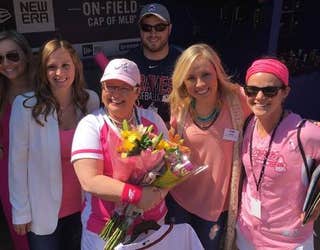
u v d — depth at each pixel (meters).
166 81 2.81
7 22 3.69
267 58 2.02
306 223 1.93
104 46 4.34
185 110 2.25
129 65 1.88
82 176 1.78
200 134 2.22
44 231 2.15
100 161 1.81
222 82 2.20
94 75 4.02
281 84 1.92
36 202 2.10
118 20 4.37
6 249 3.18
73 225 2.32
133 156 1.68
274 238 2.04
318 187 1.86
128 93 1.87
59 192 2.10
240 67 5.22
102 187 1.74
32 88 2.35
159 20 2.73
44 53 2.05
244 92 2.12
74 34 4.11
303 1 5.56
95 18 4.20
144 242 1.78
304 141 1.88
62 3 3.95
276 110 1.97
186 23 5.40
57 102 2.09
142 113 2.04
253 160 2.04
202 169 2.03
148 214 1.92
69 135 2.08
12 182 2.10
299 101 5.16
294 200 1.96
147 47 2.82
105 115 1.92
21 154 2.05
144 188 1.78
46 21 3.90
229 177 2.26
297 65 5.23
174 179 1.79
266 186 2.00
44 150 2.03
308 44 5.72
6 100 2.45
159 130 2.03
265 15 4.77
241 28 5.13
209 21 5.51
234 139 2.19
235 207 2.26
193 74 2.11
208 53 2.13
